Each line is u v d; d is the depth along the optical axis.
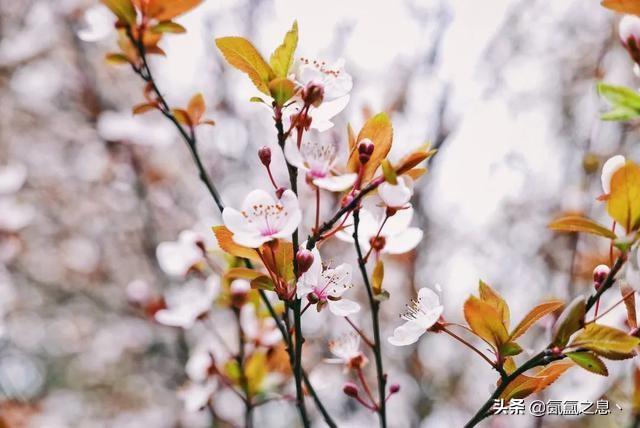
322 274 1.36
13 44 5.23
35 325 6.01
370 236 1.64
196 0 1.79
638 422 1.88
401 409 4.07
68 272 5.80
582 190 2.96
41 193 5.82
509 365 1.34
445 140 3.39
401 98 3.60
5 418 4.12
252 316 2.14
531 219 3.86
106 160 5.27
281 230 1.29
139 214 5.17
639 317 1.29
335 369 2.94
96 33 2.08
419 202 3.56
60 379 6.46
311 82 1.27
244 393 2.13
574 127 3.40
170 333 4.47
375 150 1.30
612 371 1.93
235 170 4.93
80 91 5.32
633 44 1.33
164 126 4.73
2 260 4.33
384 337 3.87
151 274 5.50
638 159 2.91
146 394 6.03
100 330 5.95
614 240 1.17
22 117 5.78
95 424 5.90
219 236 1.34
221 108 4.75
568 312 1.20
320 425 3.70
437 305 1.43
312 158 1.32
